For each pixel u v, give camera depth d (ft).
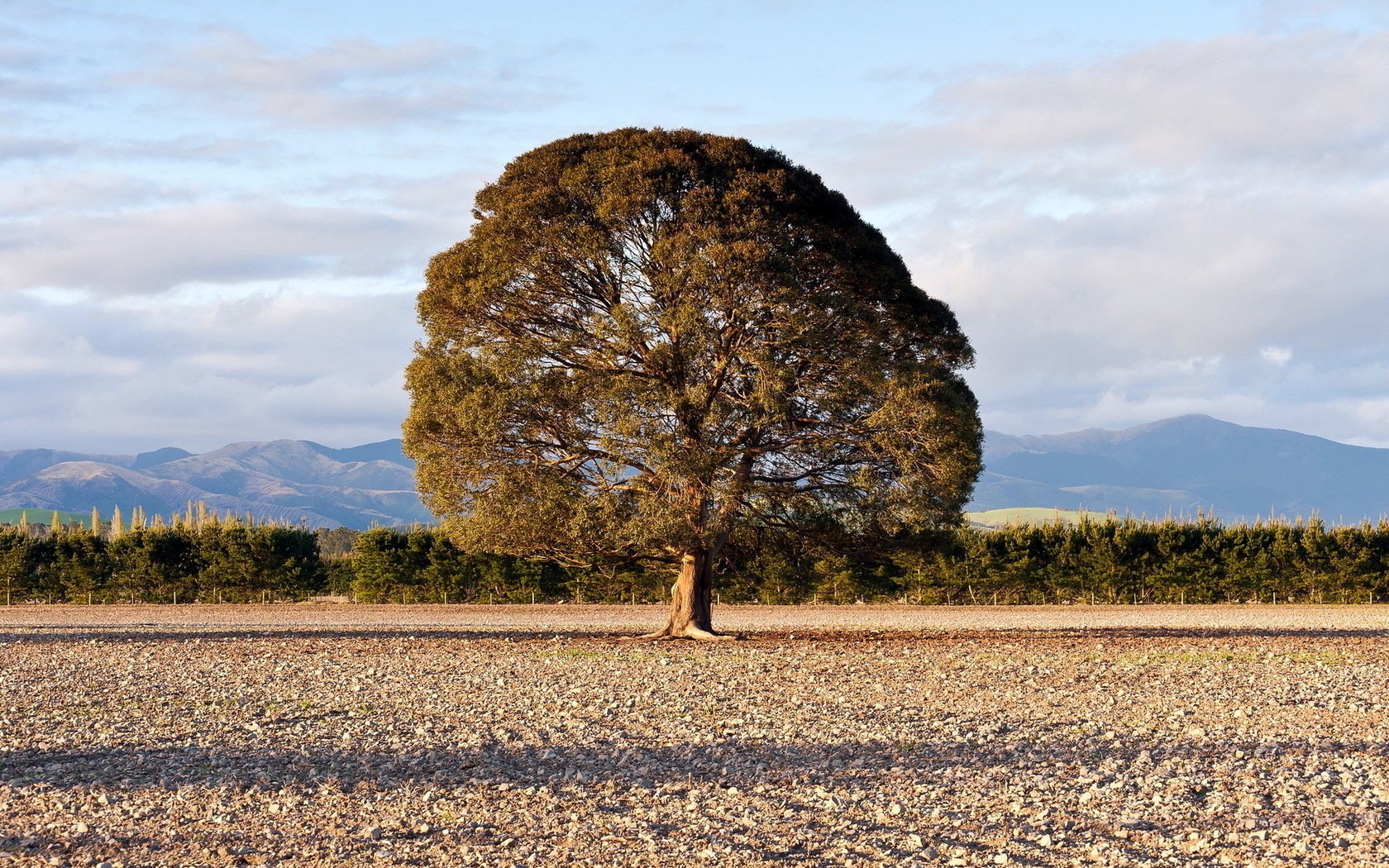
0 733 55.06
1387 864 32.68
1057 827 36.88
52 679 75.66
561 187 96.94
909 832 36.52
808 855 34.14
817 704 62.59
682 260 91.66
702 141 99.81
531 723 57.11
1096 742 50.85
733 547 107.76
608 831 36.86
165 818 38.91
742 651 89.45
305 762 47.88
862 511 98.22
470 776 45.01
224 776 45.21
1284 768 45.27
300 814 39.34
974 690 67.56
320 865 33.63
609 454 94.63
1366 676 71.82
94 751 50.52
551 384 92.43
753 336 95.04
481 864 33.58
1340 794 40.73
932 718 57.77
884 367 93.56
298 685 71.72
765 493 96.94
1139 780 43.24
